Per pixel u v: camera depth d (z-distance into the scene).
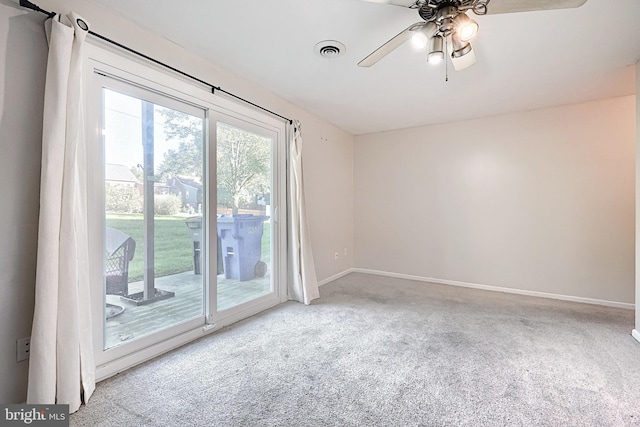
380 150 4.66
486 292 3.72
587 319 2.78
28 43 1.47
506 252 3.76
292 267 3.35
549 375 1.83
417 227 4.38
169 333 2.16
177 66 2.17
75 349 1.48
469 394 1.64
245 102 2.75
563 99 3.21
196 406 1.53
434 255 4.25
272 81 2.80
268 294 3.12
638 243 2.31
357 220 4.89
